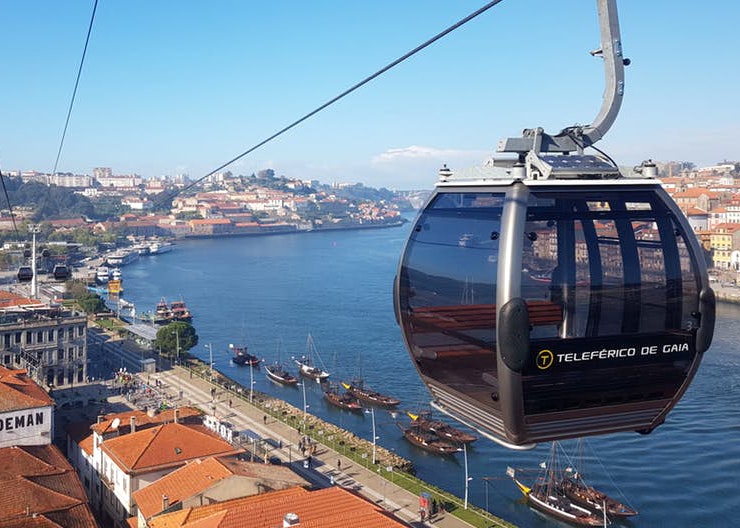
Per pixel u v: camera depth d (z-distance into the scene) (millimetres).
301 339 154500
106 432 71750
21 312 120812
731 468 79875
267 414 104438
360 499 51500
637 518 70125
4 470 58438
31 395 72562
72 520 52125
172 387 119438
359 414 108188
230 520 46938
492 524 68625
